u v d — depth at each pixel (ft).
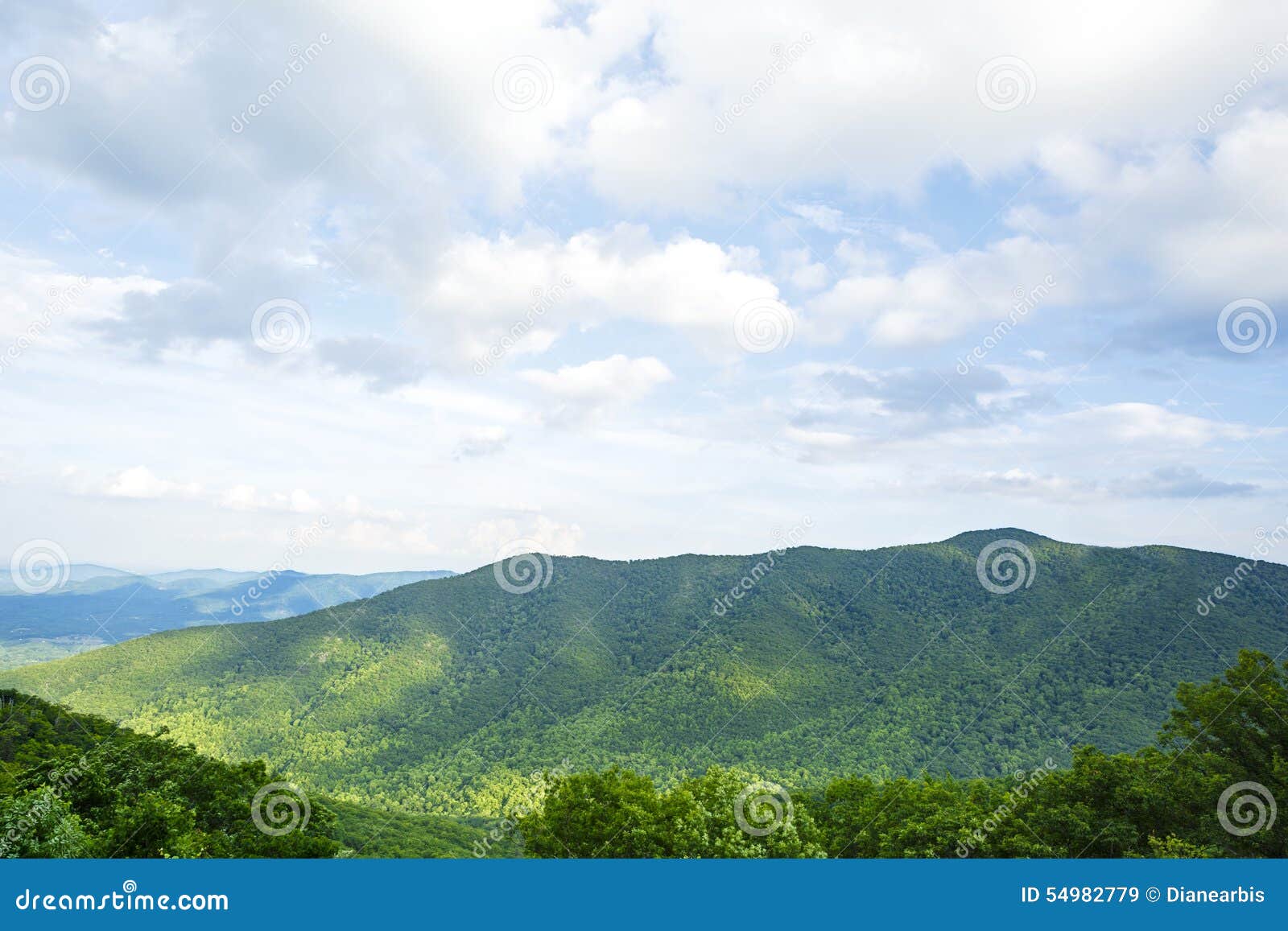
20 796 99.25
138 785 134.82
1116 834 121.90
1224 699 124.57
